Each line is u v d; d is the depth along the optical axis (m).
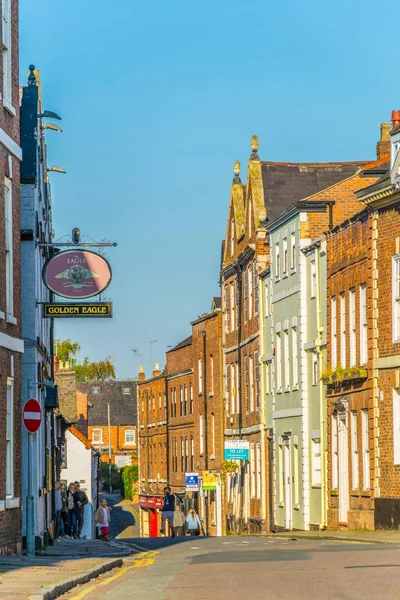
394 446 71.38
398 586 31.91
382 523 71.88
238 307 122.62
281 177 114.81
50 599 32.56
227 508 126.75
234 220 126.00
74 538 89.00
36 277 60.69
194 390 148.00
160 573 41.78
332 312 84.19
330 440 84.38
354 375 77.44
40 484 63.56
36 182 61.16
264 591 32.19
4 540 50.09
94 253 58.53
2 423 50.00
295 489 94.88
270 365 105.94
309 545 58.62
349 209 94.69
